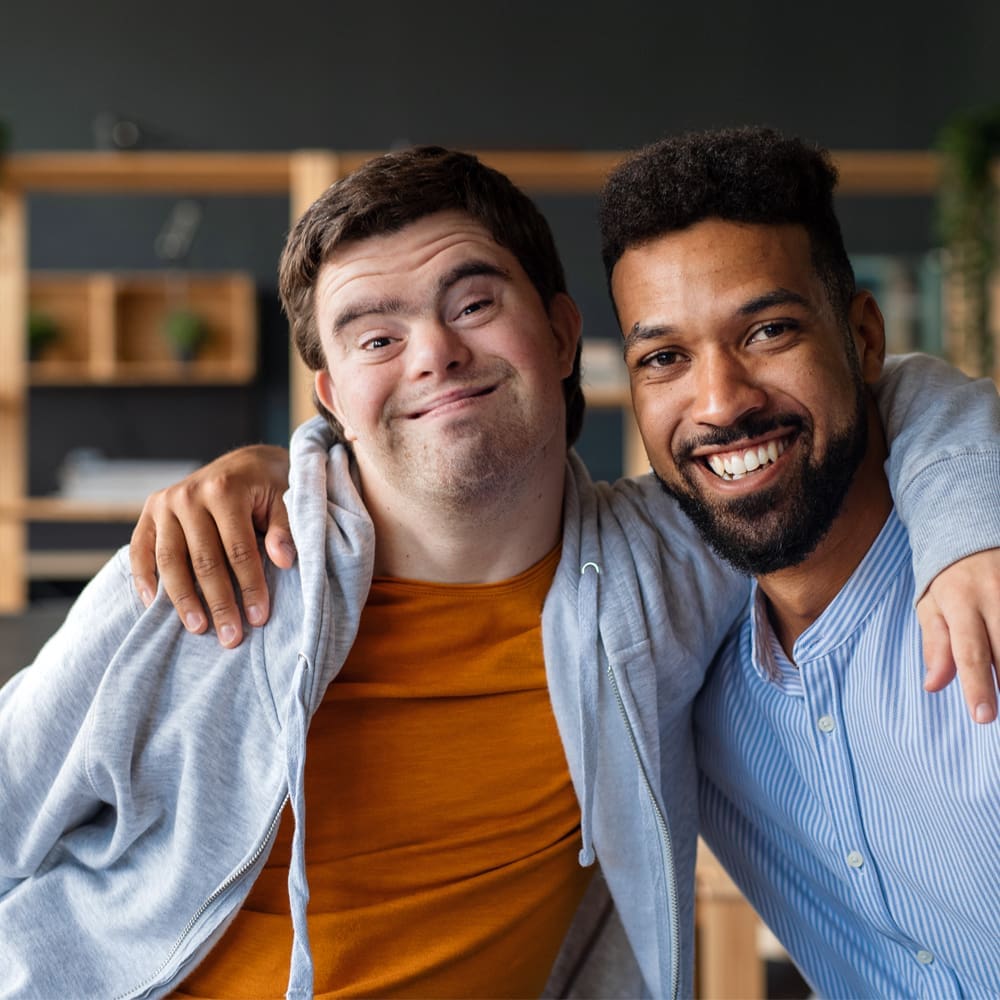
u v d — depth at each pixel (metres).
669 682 1.23
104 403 5.71
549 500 1.20
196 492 1.20
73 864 1.19
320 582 1.12
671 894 1.18
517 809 1.19
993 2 5.89
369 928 1.14
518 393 1.13
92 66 5.80
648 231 1.09
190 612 1.11
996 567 0.95
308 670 1.10
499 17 5.89
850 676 1.16
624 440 5.87
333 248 1.13
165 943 1.13
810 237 1.11
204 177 3.18
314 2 5.86
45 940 1.16
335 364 1.15
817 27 5.92
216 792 1.12
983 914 1.12
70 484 4.62
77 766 1.10
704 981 1.63
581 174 3.10
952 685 1.08
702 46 5.91
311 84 5.86
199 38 5.84
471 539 1.17
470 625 1.20
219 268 5.81
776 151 1.10
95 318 5.57
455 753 1.18
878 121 5.93
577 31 5.90
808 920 1.30
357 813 1.16
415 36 5.88
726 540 1.13
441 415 1.11
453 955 1.15
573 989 1.29
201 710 1.11
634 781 1.20
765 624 1.22
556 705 1.19
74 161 3.10
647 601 1.21
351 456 1.26
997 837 1.08
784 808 1.24
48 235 5.75
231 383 5.75
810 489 1.10
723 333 1.08
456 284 1.11
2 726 1.15
